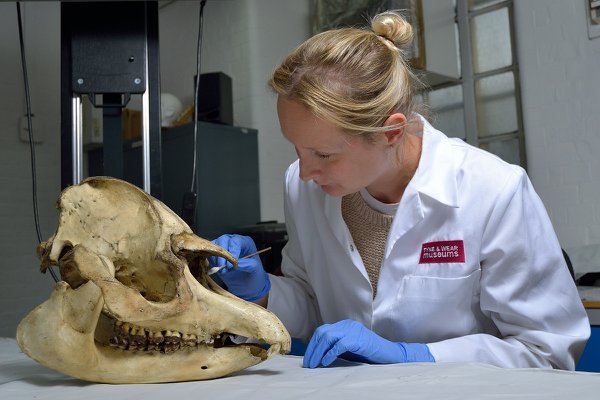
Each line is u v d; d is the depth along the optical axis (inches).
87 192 37.4
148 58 52.8
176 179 114.9
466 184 42.6
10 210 125.3
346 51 35.9
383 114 35.8
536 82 105.7
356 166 37.0
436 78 115.6
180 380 33.9
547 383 26.6
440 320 43.7
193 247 34.3
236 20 131.0
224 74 121.9
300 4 137.7
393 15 40.4
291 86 34.8
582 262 96.0
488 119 115.4
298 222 50.3
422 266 43.2
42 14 133.7
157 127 52.8
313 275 49.9
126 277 37.5
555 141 103.5
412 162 44.1
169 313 33.3
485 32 115.4
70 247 37.2
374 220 45.6
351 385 28.6
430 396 25.2
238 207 120.0
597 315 71.4
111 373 33.2
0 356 45.3
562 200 102.7
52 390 32.3
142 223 36.7
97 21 51.7
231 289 46.6
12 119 126.9
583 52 100.1
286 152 131.5
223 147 118.1
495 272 41.4
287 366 37.8
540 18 105.0
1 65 126.1
